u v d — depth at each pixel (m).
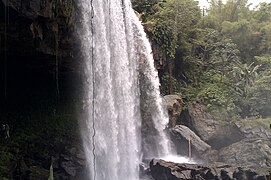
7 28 16.67
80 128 23.00
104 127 23.91
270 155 26.91
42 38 17.97
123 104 25.95
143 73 28.66
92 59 22.70
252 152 27.09
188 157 27.44
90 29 22.22
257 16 43.53
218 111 31.91
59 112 23.27
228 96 34.03
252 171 21.50
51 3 17.22
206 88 34.47
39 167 19.45
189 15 37.12
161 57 31.52
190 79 35.56
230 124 30.89
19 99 22.27
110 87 24.61
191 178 21.25
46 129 22.08
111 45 24.92
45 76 21.64
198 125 30.44
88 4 22.02
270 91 34.00
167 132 28.75
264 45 41.09
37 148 20.73
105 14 24.28
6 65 19.94
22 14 16.25
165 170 21.75
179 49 35.00
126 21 27.50
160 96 29.62
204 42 38.41
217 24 42.09
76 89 23.16
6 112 21.50
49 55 19.02
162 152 28.11
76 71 22.02
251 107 34.12
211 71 36.91
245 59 41.38
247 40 41.53
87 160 21.94
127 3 27.98
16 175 17.94
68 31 19.72
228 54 38.53
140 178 23.98
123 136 25.53
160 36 31.52
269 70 37.00
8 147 19.47
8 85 21.59
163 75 32.19
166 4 34.56
